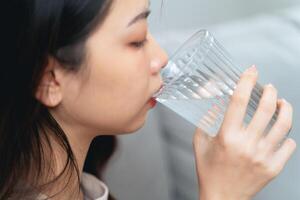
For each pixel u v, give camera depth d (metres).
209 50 0.64
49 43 0.58
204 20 1.22
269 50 1.08
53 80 0.62
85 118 0.65
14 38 0.59
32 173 0.67
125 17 0.60
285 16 1.20
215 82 0.66
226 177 0.68
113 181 1.00
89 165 0.87
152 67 0.64
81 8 0.57
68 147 0.67
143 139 1.04
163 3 1.12
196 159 0.72
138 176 1.03
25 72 0.60
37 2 0.57
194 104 0.67
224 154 0.67
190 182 1.09
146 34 0.63
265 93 0.67
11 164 0.66
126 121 0.66
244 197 0.69
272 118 0.70
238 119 0.66
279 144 0.70
